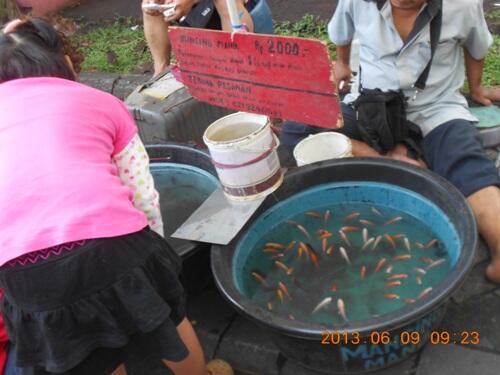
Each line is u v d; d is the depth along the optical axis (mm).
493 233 2119
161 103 2982
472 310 2086
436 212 2059
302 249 2191
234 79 1892
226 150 2016
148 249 1564
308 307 1975
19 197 1424
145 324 1521
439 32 2420
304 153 2648
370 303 1941
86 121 1541
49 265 1426
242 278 2088
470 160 2346
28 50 1614
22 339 1547
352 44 3205
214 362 2057
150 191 1772
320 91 1679
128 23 5371
